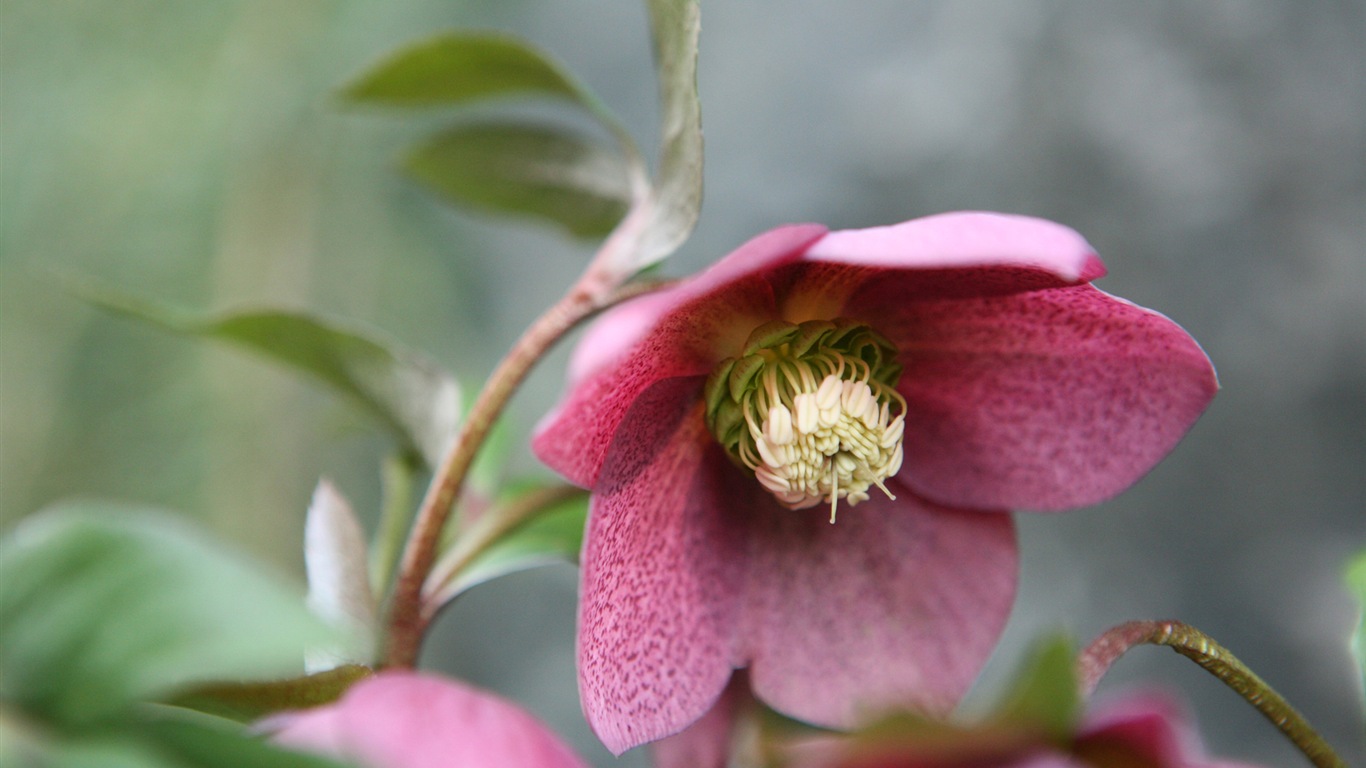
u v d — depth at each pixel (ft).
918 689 0.88
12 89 2.13
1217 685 2.08
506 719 0.73
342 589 0.87
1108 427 0.88
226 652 0.66
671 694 0.86
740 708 0.89
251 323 0.92
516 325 2.44
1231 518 2.12
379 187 2.27
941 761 0.70
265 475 1.97
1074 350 0.88
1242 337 2.16
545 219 1.02
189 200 2.14
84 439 2.00
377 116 2.22
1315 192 2.15
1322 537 2.10
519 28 2.60
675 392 0.88
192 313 0.91
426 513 0.87
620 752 0.83
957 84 2.30
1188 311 2.19
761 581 0.89
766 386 0.88
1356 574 0.87
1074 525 2.15
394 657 0.87
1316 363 2.12
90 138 2.12
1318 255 2.14
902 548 0.89
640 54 2.57
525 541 0.96
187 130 2.15
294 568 1.97
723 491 0.89
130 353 2.05
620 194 0.99
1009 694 0.69
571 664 2.29
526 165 1.00
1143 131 2.21
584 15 2.60
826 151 2.36
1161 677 2.10
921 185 2.30
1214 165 2.19
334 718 0.73
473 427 0.87
